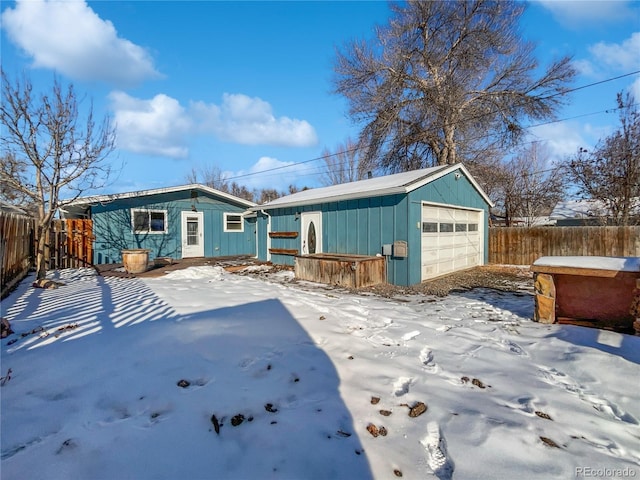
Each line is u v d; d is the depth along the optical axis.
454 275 8.99
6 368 2.70
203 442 1.87
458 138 17.59
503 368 2.92
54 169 7.64
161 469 1.66
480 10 16.08
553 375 2.81
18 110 7.25
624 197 12.27
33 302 4.90
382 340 3.56
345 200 8.63
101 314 4.16
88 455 1.74
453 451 1.83
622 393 2.46
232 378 2.61
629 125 12.07
